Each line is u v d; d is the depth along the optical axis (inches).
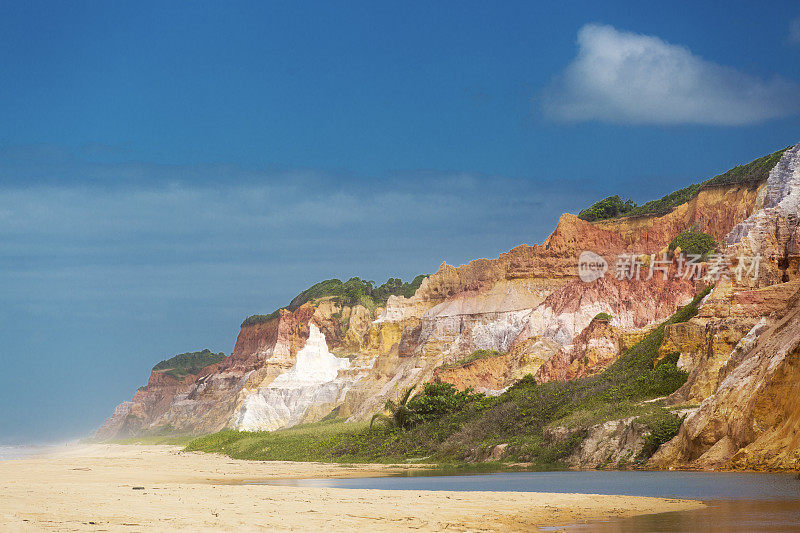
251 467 2672.2
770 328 1835.6
